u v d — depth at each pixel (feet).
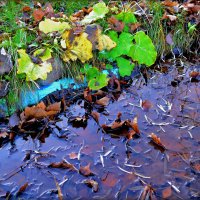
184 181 4.98
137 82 7.59
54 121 6.36
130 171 5.19
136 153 5.54
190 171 5.15
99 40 7.22
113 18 7.52
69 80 7.24
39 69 6.63
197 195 4.75
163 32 8.39
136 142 5.78
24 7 8.94
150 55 7.54
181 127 6.09
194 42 8.68
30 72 6.55
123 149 5.63
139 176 5.09
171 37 8.31
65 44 6.97
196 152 5.51
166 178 5.04
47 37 7.20
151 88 7.37
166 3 8.69
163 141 5.77
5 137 5.98
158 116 6.42
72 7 9.45
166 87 7.39
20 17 8.64
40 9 8.75
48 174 5.20
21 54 6.56
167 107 6.67
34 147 5.76
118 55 7.44
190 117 6.36
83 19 7.77
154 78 7.73
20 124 6.10
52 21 7.22
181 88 7.33
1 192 4.91
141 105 6.76
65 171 5.24
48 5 8.61
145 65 8.00
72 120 6.40
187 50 8.60
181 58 8.47
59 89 7.10
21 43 6.90
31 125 6.23
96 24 7.23
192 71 7.92
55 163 5.27
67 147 5.74
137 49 7.48
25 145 5.82
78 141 5.86
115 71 7.64
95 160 5.42
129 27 7.84
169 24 8.38
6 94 6.45
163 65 8.20
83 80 7.32
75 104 6.88
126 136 5.91
